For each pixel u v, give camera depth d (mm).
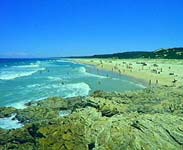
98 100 38656
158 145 25297
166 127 27031
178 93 47375
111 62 170250
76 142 26875
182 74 93000
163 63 148750
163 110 37062
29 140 28672
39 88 68688
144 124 27312
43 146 26656
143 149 24906
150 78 84000
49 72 118000
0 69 140750
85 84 75438
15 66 174375
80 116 30719
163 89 52219
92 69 128375
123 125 27750
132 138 25750
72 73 110312
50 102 46500
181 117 29688
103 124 28672
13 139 29328
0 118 40688
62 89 67125
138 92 49156
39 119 39438
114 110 36781
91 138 27234
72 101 46750
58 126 27969
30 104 48719
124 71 107375
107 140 26297
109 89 66500
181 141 25766
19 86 72250
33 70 132125
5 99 54438
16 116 40625
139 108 38281
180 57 191875
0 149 27406
